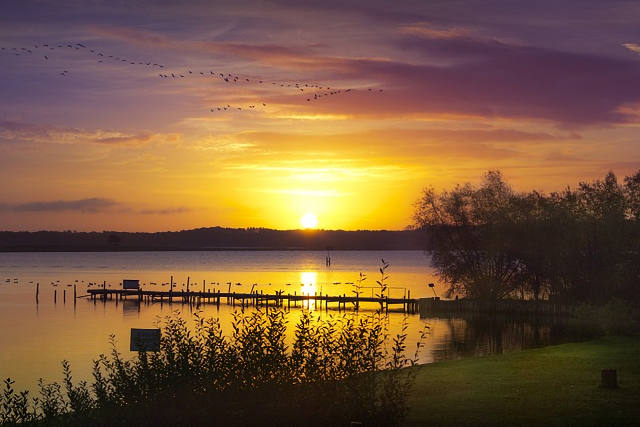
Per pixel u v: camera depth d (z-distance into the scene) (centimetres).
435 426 1994
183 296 9950
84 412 1919
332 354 2027
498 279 8106
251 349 2000
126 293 10369
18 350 5206
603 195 7656
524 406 2258
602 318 6100
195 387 1897
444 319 7238
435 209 8344
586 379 2747
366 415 1864
